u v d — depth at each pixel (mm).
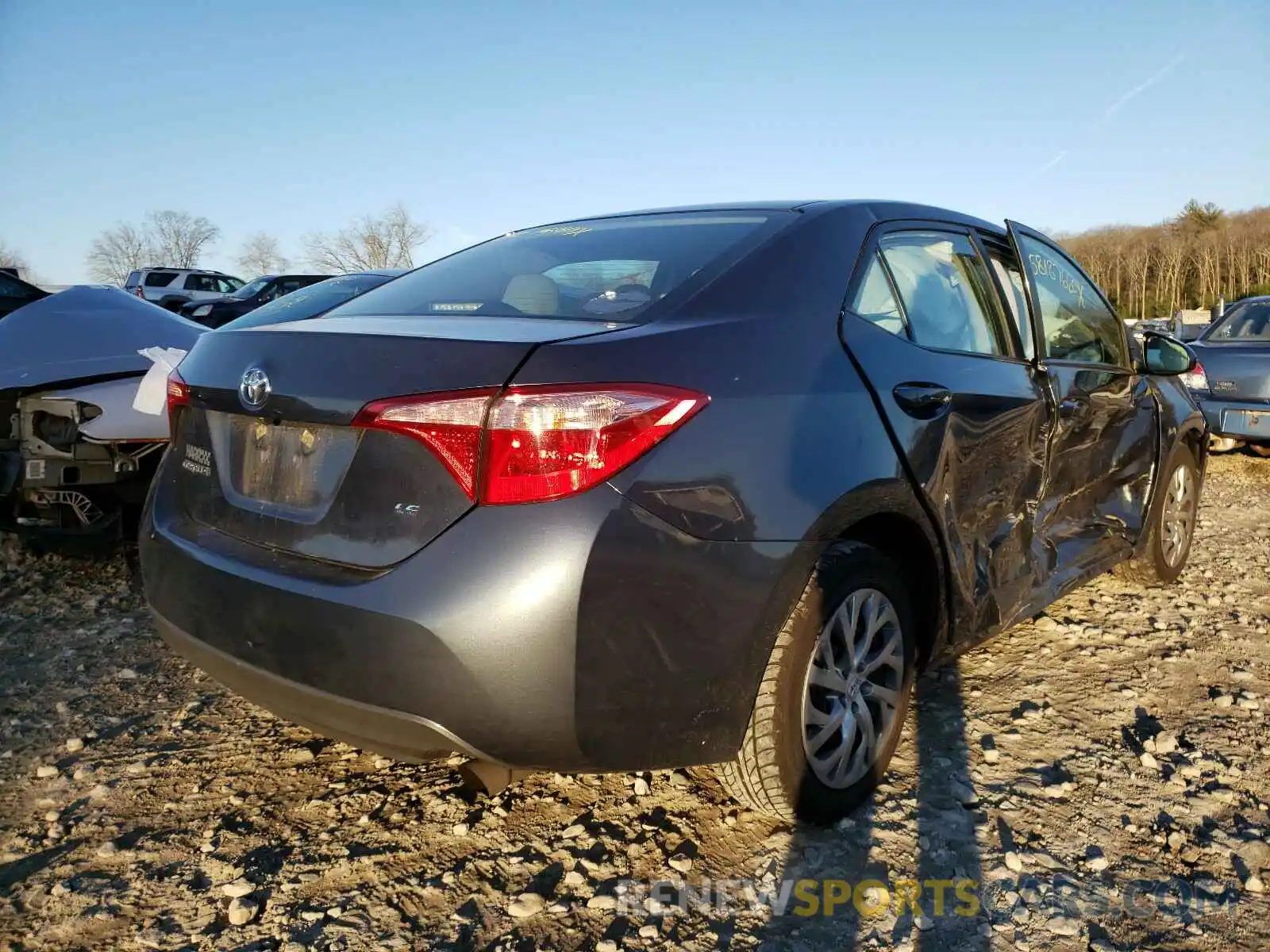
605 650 1846
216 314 15047
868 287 2578
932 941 2041
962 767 2744
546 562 1797
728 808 2521
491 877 2262
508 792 2627
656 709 1938
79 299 4668
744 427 2035
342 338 2072
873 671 2490
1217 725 3035
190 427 2480
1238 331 8383
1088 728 3004
